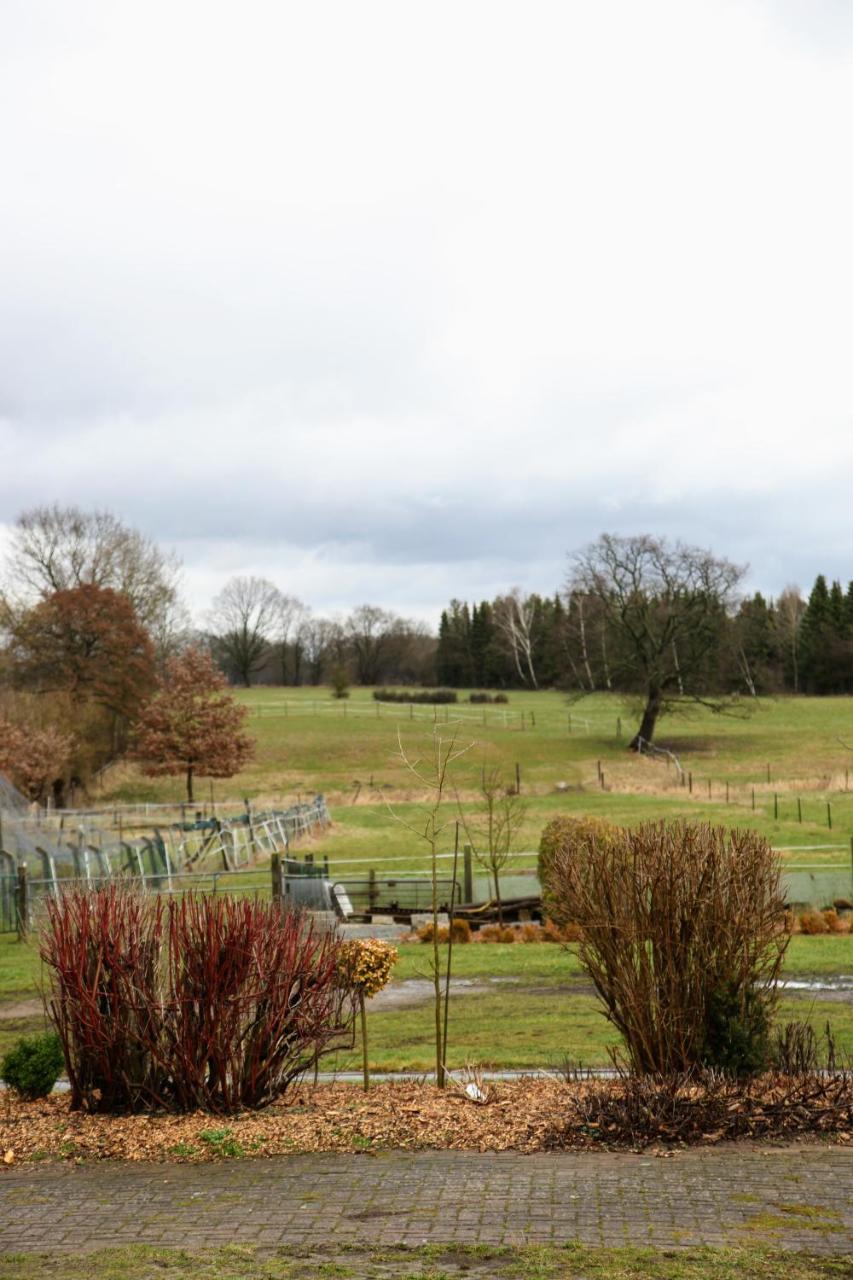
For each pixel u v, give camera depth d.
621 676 77.19
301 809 47.47
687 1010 9.05
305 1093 9.70
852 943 21.98
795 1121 8.27
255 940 9.07
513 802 39.97
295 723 88.31
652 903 9.10
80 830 37.16
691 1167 7.33
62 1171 7.66
